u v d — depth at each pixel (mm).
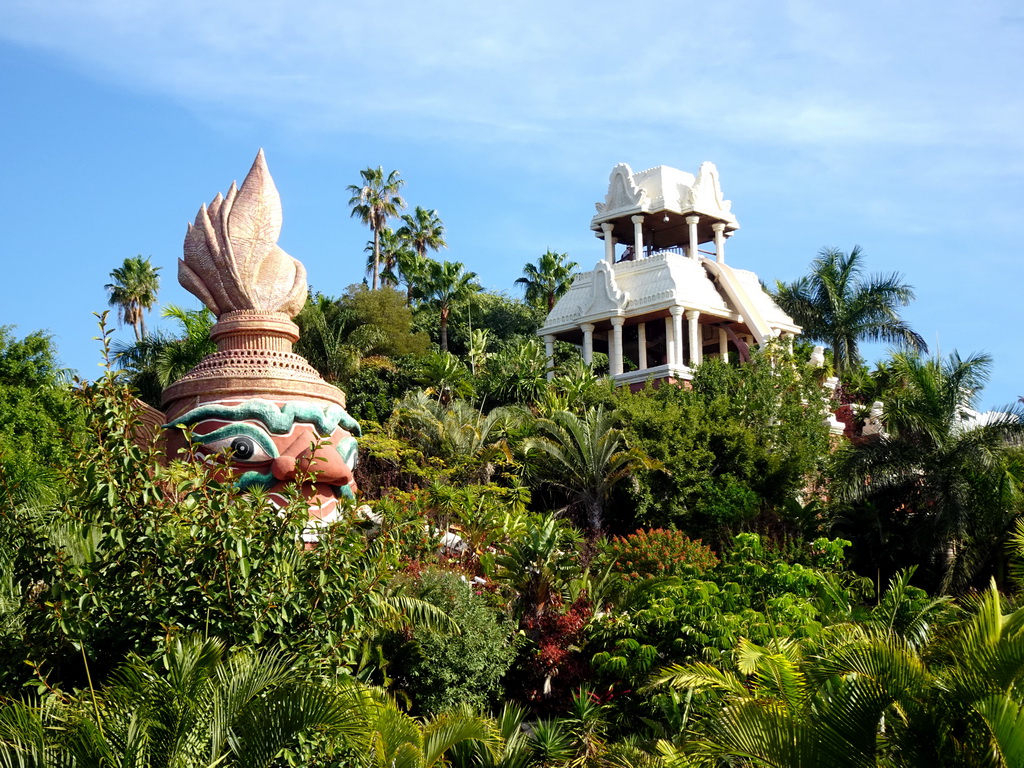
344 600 13992
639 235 52094
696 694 17750
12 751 10109
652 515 35625
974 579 30891
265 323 22641
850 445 35844
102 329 14297
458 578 20250
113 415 13844
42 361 34844
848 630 17578
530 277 68500
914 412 31938
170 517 13680
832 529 33750
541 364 46781
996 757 10844
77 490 13625
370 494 35875
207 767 10570
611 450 35625
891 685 11445
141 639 13000
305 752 11109
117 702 10844
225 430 21109
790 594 21281
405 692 18766
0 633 13250
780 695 12969
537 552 22469
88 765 10102
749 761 12102
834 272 52906
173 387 22328
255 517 13945
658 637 20641
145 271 62344
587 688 20406
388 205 69125
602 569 26312
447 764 15711
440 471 34938
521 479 37219
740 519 33938
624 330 54188
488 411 45688
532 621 22016
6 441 25031
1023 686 11570
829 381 47969
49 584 13281
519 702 20828
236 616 13227
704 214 52781
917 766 11242
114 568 13398
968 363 33000
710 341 53750
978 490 30891
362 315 50594
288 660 12852
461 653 19031
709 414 38031
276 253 23594
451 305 61031
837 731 11273
